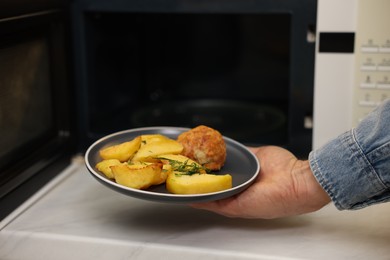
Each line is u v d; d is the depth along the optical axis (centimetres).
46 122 104
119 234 84
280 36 123
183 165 83
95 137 110
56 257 83
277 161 90
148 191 81
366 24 95
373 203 80
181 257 80
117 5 104
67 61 105
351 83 99
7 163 92
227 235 84
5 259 85
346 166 79
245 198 83
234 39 126
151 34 129
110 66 118
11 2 88
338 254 79
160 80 131
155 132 98
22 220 88
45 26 101
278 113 120
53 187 98
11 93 92
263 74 127
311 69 100
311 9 98
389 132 76
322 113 101
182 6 103
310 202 84
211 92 130
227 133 109
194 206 85
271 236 84
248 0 100
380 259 78
